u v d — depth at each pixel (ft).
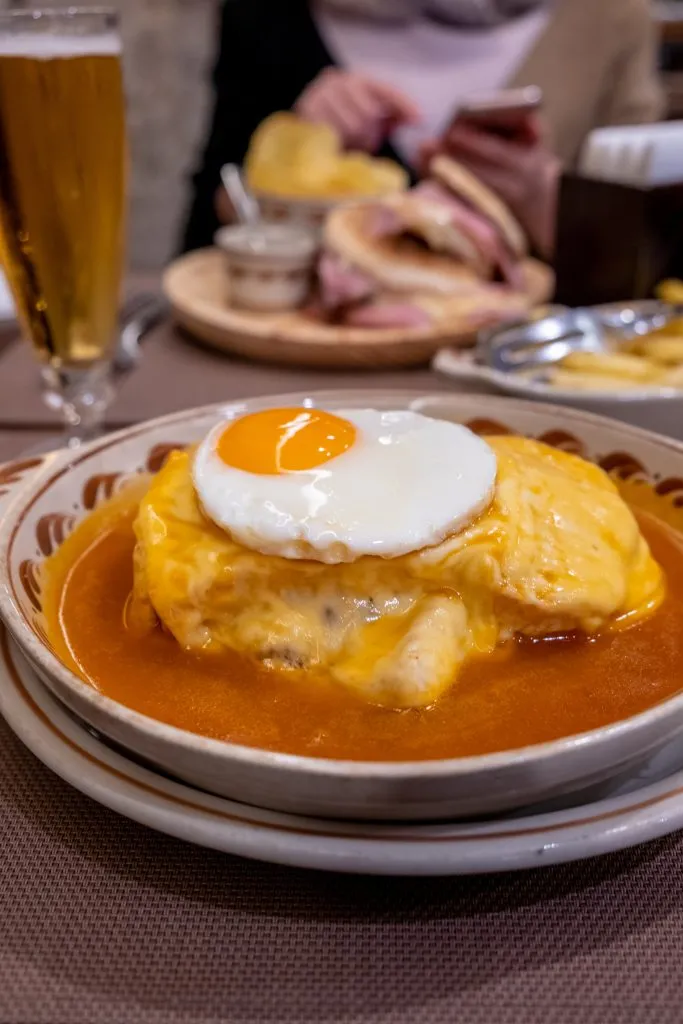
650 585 2.73
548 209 7.47
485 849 1.82
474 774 1.75
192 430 3.41
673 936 1.93
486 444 2.73
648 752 2.00
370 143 10.16
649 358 4.72
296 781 1.77
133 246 16.25
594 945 1.91
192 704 2.35
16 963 1.86
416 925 1.96
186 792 1.96
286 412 2.75
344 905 2.00
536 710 2.31
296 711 2.33
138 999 1.79
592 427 3.34
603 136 6.21
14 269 4.11
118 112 3.95
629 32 11.72
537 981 1.83
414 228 6.44
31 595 2.59
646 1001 1.78
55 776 2.35
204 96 15.76
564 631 2.57
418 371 5.73
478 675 2.45
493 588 2.47
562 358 4.73
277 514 2.39
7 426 4.80
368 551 2.36
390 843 1.84
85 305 4.21
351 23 12.04
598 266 6.19
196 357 5.91
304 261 6.37
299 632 2.45
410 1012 1.77
